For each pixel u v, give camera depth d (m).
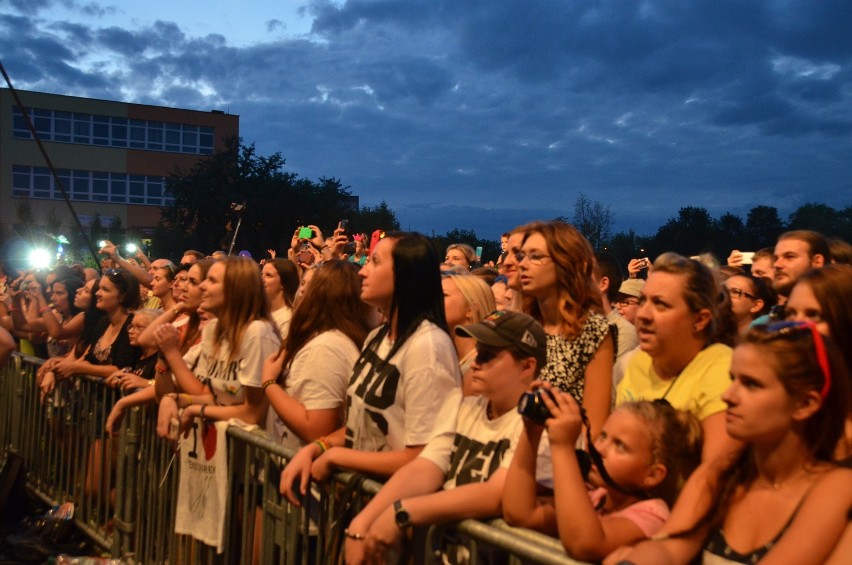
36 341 7.56
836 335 2.21
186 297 4.79
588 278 2.93
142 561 4.21
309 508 2.85
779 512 1.79
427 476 2.43
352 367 3.08
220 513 3.41
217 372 3.69
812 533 1.69
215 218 40.75
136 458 4.32
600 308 2.93
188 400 3.69
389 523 2.27
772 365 1.77
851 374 2.14
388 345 2.78
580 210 27.09
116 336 5.19
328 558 2.59
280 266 4.92
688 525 1.88
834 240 3.96
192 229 42.41
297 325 3.19
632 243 26.81
